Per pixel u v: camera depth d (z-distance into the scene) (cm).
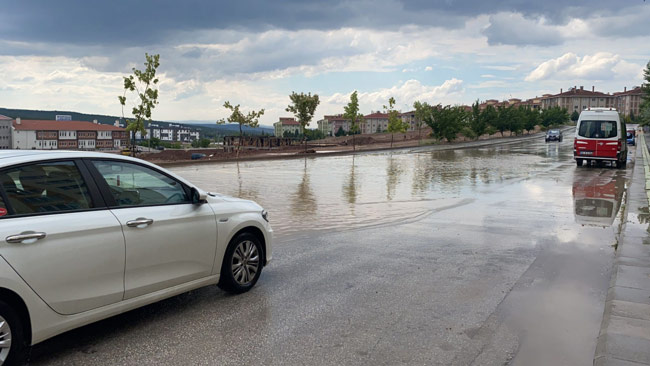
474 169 2370
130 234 414
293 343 407
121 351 390
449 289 549
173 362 372
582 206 1195
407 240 809
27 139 9538
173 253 451
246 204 550
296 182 1758
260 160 3133
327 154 3734
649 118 5225
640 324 430
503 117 7606
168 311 479
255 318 461
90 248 384
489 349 397
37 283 352
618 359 364
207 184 1675
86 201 397
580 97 19438
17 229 344
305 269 630
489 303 504
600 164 2670
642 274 579
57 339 412
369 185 1672
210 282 497
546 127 11319
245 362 372
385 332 430
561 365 370
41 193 371
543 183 1738
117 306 407
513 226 934
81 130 10288
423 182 1775
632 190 1406
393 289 548
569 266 647
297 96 3938
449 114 5559
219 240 497
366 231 888
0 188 349
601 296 526
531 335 425
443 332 430
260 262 554
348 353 388
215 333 426
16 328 343
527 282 576
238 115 3334
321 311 480
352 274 607
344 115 4934
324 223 970
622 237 781
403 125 6900
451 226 937
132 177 438
